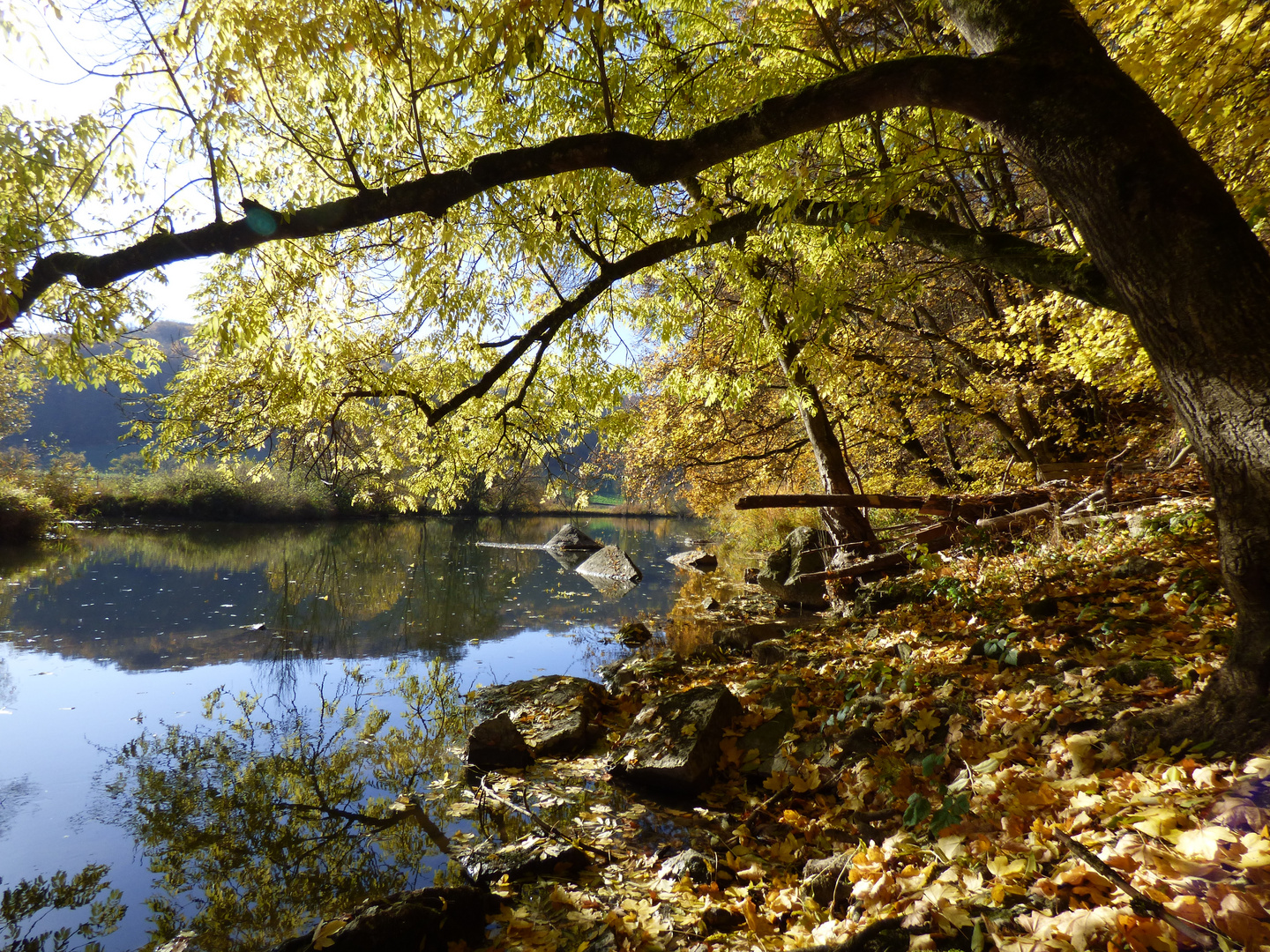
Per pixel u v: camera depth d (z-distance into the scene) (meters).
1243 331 2.13
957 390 10.69
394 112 4.18
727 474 13.64
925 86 2.60
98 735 5.27
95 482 22.94
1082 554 6.11
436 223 5.14
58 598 10.42
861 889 2.27
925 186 4.09
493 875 3.12
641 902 2.71
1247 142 3.77
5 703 5.89
